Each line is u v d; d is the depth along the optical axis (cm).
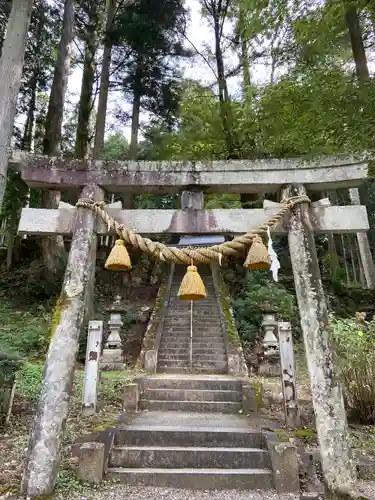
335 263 1504
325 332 327
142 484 349
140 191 398
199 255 336
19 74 548
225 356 864
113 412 550
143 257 1455
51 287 1202
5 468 354
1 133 510
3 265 1445
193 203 377
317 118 420
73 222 370
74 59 1623
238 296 1154
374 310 1094
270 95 616
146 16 1354
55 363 314
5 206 1230
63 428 302
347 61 564
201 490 341
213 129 937
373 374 480
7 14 1145
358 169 364
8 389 485
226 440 413
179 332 973
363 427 465
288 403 486
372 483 336
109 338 875
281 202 377
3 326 982
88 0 1454
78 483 329
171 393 610
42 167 381
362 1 471
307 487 342
